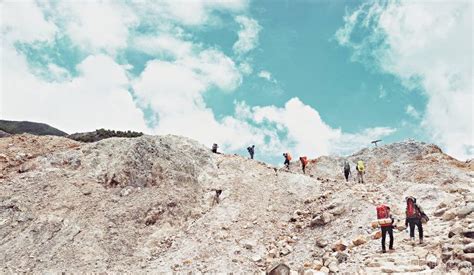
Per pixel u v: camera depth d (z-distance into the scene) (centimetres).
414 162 3297
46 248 1808
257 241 1952
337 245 1642
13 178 2348
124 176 2395
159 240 2017
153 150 2606
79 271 1672
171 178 2473
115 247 1897
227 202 2348
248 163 2964
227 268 1667
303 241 1891
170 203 2258
